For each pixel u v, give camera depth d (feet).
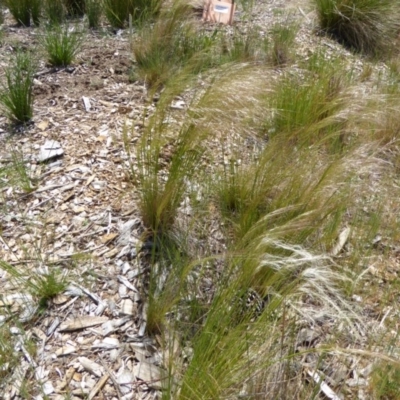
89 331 6.61
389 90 11.53
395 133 9.93
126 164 9.30
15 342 6.43
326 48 14.56
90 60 12.69
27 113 10.40
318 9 15.60
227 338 5.47
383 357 4.78
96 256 7.59
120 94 11.39
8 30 14.39
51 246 7.77
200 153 7.99
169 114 9.08
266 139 9.84
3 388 5.95
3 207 8.44
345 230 8.03
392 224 8.31
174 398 5.53
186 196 8.21
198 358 5.44
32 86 11.37
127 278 7.25
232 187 8.02
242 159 8.99
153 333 6.56
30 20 15.11
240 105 7.98
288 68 12.16
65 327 6.65
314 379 5.98
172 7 13.29
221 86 7.84
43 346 6.43
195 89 9.69
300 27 15.66
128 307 6.88
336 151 8.84
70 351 6.37
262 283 6.73
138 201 8.41
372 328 6.46
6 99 10.19
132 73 12.04
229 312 5.82
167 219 7.82
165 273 7.14
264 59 13.00
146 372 6.15
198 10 15.72
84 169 9.20
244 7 16.38
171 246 7.54
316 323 6.57
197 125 7.56
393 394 5.87
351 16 14.83
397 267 7.72
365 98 9.56
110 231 7.98
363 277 7.27
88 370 6.17
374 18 14.83
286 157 7.99
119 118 10.54
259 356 5.60
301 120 9.62
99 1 14.96
